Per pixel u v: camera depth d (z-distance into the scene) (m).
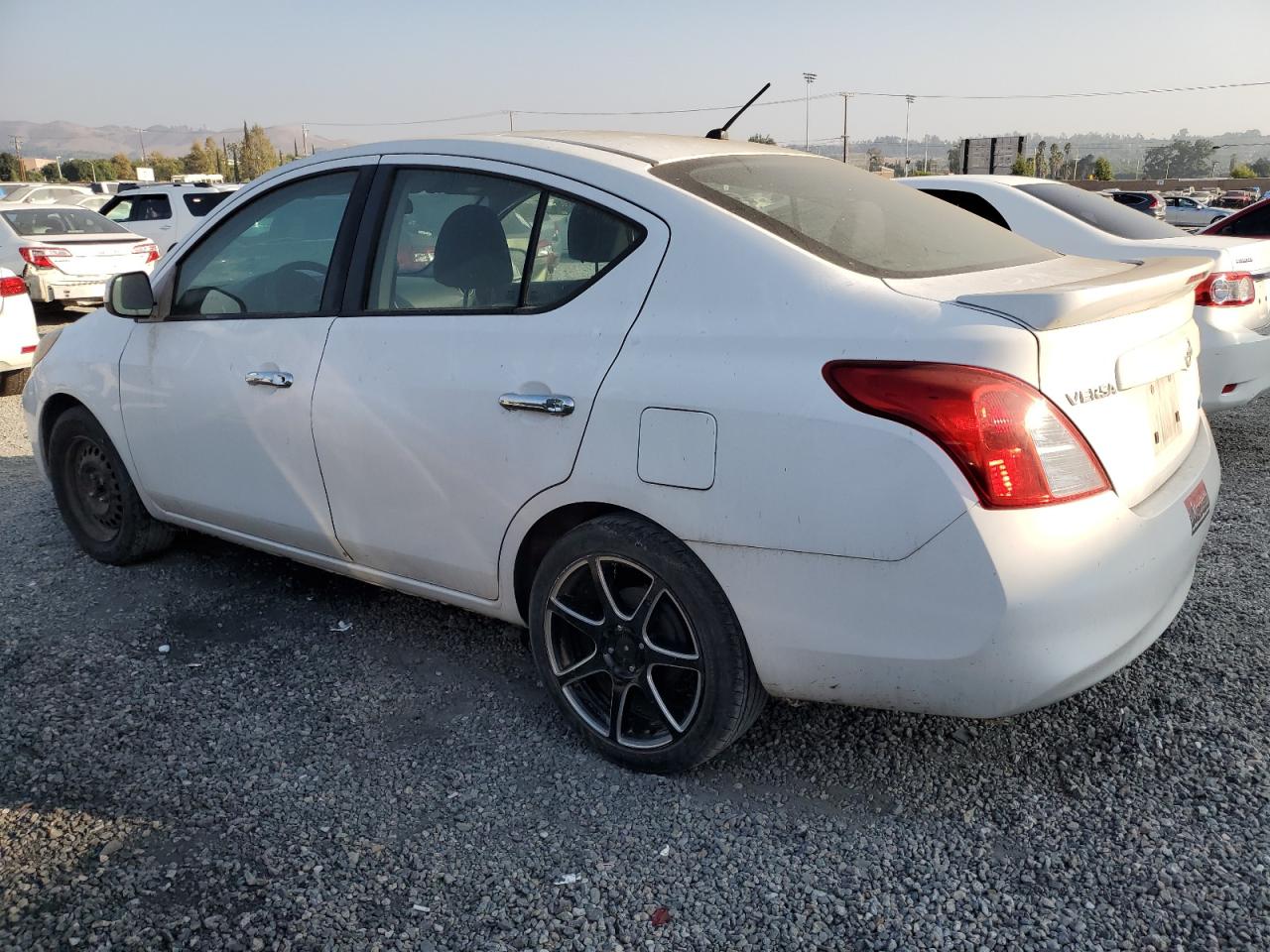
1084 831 2.46
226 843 2.48
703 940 2.16
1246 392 5.31
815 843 2.46
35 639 3.61
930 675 2.22
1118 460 2.28
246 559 4.36
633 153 2.88
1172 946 2.10
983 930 2.16
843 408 2.20
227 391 3.45
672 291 2.51
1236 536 4.31
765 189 2.79
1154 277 2.36
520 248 2.82
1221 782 2.62
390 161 3.20
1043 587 2.11
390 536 3.11
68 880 2.35
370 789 2.71
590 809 2.61
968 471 2.09
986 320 2.16
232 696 3.20
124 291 3.70
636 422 2.47
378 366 3.02
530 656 3.46
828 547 2.24
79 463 4.29
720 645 2.48
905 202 3.06
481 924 2.22
